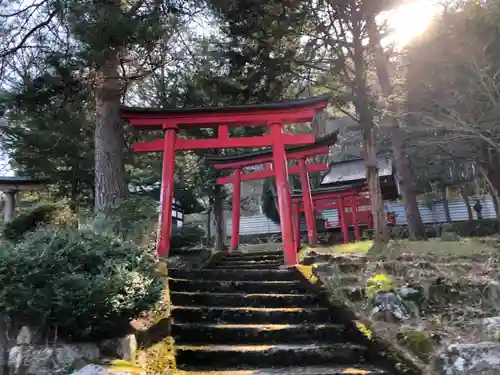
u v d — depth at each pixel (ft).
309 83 40.50
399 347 14.30
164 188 26.55
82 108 28.99
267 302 19.75
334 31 35.58
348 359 15.24
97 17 20.56
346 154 91.81
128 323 14.32
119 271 13.70
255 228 89.61
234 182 45.57
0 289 12.89
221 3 26.86
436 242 31.09
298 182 79.71
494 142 33.71
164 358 14.06
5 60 24.56
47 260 13.10
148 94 37.04
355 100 34.65
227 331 16.69
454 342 13.85
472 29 34.73
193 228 40.01
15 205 50.49
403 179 47.88
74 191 40.73
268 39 34.68
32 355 13.00
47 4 23.75
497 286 17.84
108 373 11.38
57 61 22.41
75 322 12.87
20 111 25.91
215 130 45.93
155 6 24.66
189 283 20.90
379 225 31.94
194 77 32.94
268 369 14.47
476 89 34.14
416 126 42.04
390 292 17.74
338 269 22.31
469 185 83.46
